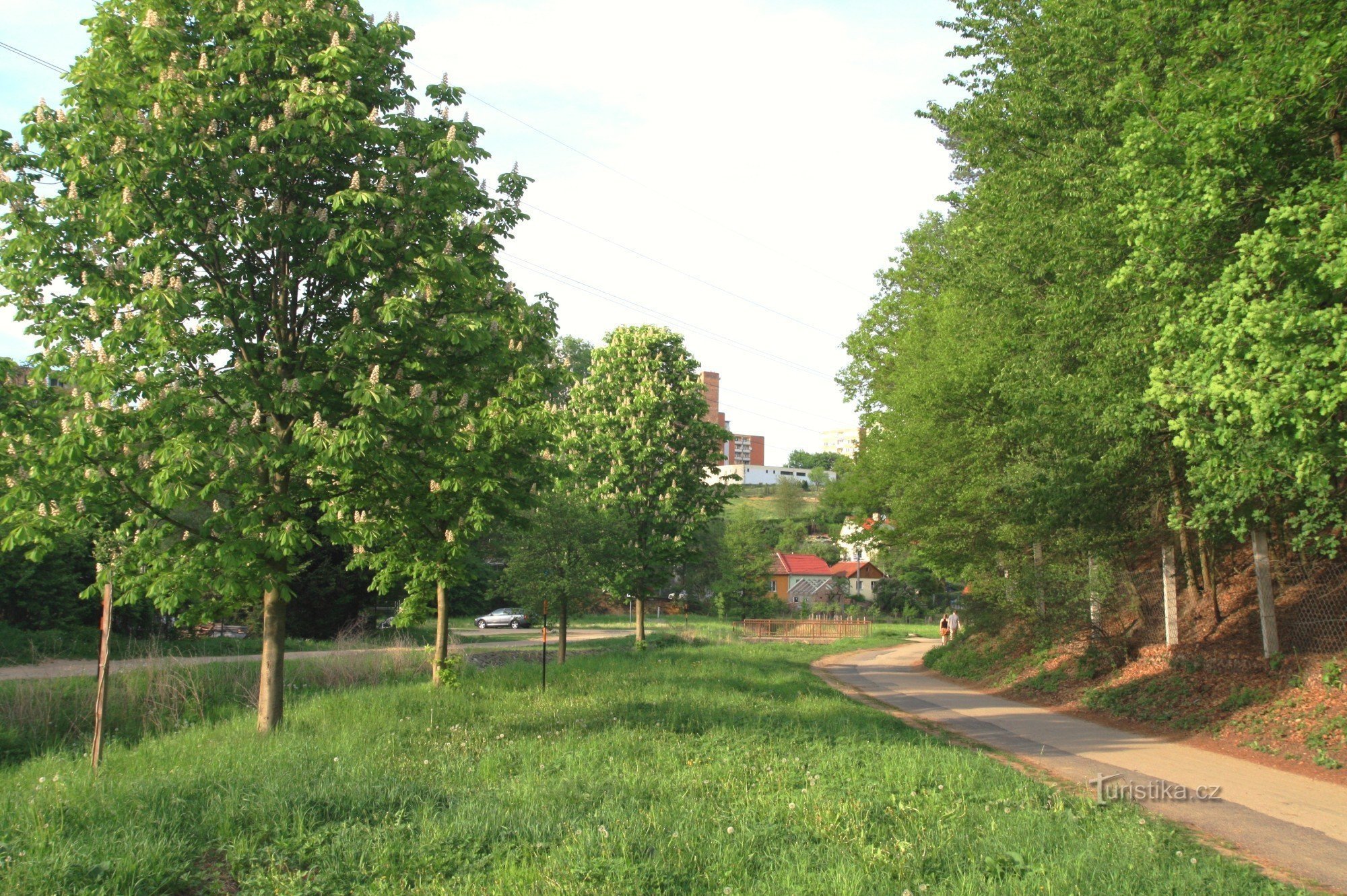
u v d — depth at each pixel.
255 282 10.87
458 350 11.37
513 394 12.73
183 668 18.12
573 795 7.71
